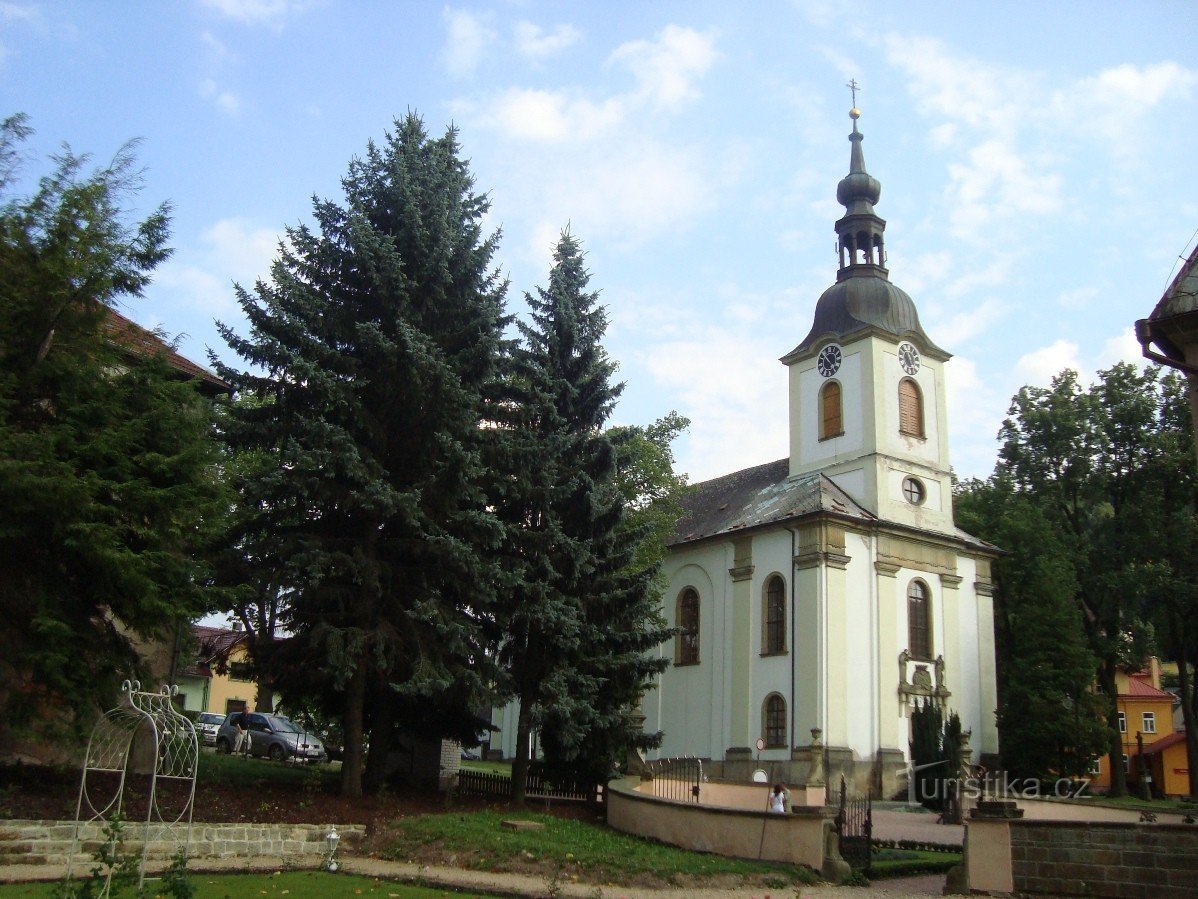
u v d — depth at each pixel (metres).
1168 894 15.26
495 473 24.92
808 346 46.00
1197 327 15.85
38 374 18.17
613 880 17.95
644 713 46.06
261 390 22.92
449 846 19.27
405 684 21.56
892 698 39.72
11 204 18.59
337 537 23.05
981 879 16.95
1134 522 48.19
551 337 28.23
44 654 16.72
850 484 43.16
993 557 45.31
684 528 48.06
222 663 24.69
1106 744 41.28
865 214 46.72
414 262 23.98
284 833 18.84
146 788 20.41
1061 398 51.22
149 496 18.00
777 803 27.61
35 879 14.25
